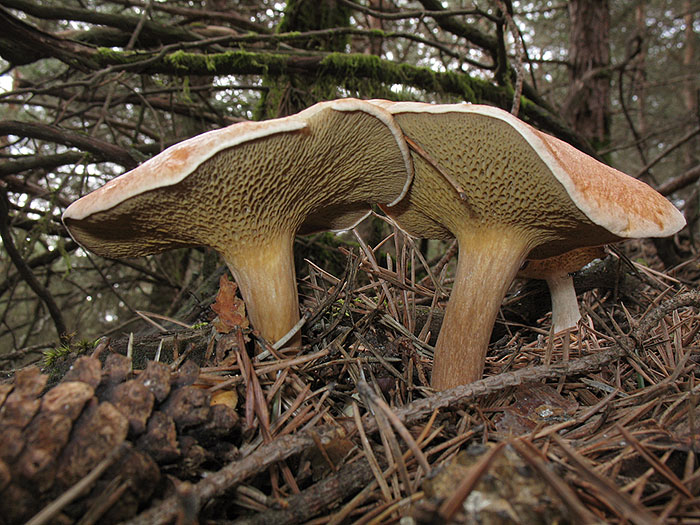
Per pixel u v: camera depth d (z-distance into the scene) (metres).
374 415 0.11
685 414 0.12
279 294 0.13
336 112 0.12
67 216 0.12
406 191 0.14
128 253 0.15
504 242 0.13
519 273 0.17
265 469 0.10
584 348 0.16
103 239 0.14
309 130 0.12
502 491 0.09
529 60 0.33
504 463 0.09
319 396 0.13
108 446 0.09
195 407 0.10
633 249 0.34
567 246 0.15
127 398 0.10
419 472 0.11
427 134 0.12
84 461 0.09
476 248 0.14
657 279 0.20
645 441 0.11
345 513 0.10
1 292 0.31
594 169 0.12
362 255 0.17
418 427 0.12
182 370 0.11
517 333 0.18
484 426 0.12
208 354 0.13
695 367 0.14
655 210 0.12
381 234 0.29
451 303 0.14
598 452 0.11
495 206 0.13
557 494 0.09
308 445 0.10
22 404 0.09
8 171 0.25
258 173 0.12
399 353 0.15
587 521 0.08
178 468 0.10
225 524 0.10
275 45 0.31
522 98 0.32
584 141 0.35
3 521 0.09
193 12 0.32
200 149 0.11
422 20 0.28
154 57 0.25
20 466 0.09
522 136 0.11
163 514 0.09
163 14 0.40
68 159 0.26
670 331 0.16
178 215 0.12
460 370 0.13
